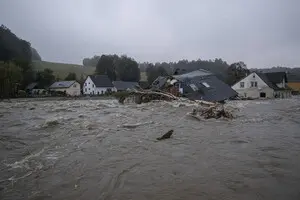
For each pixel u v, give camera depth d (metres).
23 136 10.70
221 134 10.55
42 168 6.59
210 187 5.20
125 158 7.33
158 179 5.69
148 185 5.38
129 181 5.62
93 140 9.73
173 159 7.14
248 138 9.66
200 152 7.80
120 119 15.62
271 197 4.72
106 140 9.70
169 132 9.97
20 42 103.81
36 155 7.79
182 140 9.51
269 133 10.62
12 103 36.09
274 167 6.28
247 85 53.81
